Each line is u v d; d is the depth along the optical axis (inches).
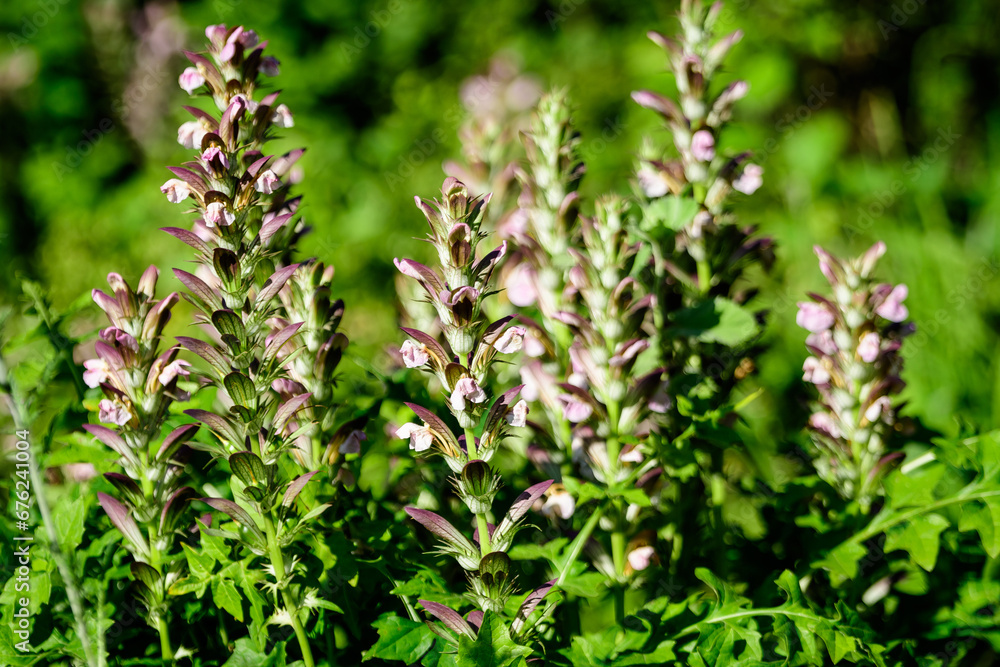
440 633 104.5
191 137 105.7
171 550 109.5
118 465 110.7
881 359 110.8
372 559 108.2
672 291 115.9
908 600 113.7
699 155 114.1
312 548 108.2
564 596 109.4
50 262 221.8
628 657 105.9
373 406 114.1
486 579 103.3
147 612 108.0
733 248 115.8
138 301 104.7
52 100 267.4
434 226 102.2
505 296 121.8
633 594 117.2
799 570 111.1
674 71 115.7
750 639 106.8
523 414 103.2
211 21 268.8
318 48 278.4
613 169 232.4
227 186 103.8
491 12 280.5
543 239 114.5
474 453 103.2
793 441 117.7
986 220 211.8
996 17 244.1
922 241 194.2
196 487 113.3
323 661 108.2
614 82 257.9
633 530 111.3
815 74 255.4
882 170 232.2
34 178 258.1
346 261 213.2
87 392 114.6
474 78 256.1
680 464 108.7
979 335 178.2
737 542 117.9
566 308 113.3
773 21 249.4
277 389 108.5
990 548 108.7
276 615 105.9
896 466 112.1
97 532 111.7
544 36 279.0
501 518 113.4
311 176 232.8
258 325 104.4
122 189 249.0
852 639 106.3
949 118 246.5
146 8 266.1
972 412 167.6
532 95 248.4
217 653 110.2
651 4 270.5
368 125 266.5
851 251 195.8
